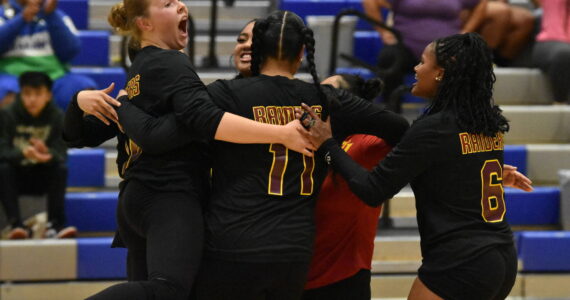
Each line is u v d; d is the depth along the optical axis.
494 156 7.52
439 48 7.46
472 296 7.31
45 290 13.48
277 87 7.20
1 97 14.94
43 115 13.77
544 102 17.19
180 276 6.86
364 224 8.05
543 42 17.08
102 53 17.36
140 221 7.34
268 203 7.04
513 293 13.87
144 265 7.67
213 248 7.03
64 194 13.78
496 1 18.11
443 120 7.31
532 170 15.41
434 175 7.36
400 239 13.97
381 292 13.81
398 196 14.89
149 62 7.37
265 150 7.08
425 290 7.46
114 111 7.48
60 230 13.80
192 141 7.44
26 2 15.37
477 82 7.38
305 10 18.41
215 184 7.27
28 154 13.39
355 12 15.38
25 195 14.12
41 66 15.48
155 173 7.34
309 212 7.20
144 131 7.18
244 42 8.41
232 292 7.05
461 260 7.30
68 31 15.65
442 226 7.38
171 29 7.57
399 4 16.17
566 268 13.90
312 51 7.24
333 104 7.28
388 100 15.96
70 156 15.06
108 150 15.94
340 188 7.87
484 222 7.40
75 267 13.49
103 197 14.33
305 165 7.18
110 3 19.09
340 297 8.01
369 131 7.56
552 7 17.16
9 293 13.38
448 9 16.05
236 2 19.50
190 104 7.03
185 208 7.19
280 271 6.98
